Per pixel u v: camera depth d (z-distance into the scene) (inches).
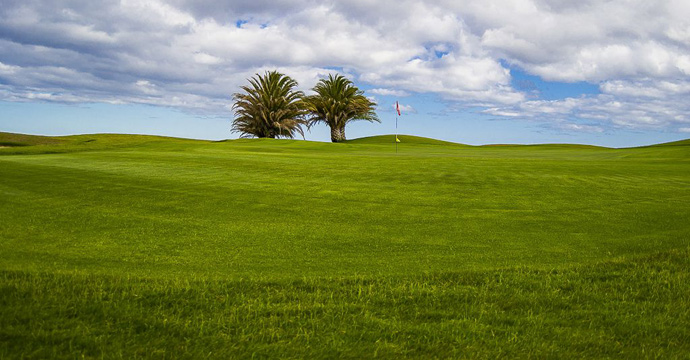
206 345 164.2
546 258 300.0
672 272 254.2
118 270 258.8
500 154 1472.7
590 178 703.1
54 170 689.6
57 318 176.7
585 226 403.5
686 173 769.6
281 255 305.3
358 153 1444.4
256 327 179.8
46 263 270.5
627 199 535.2
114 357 151.3
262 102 2829.7
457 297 218.1
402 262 289.4
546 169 812.0
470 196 549.0
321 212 454.3
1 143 1688.0
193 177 660.1
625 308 209.3
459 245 337.1
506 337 177.8
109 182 595.2
